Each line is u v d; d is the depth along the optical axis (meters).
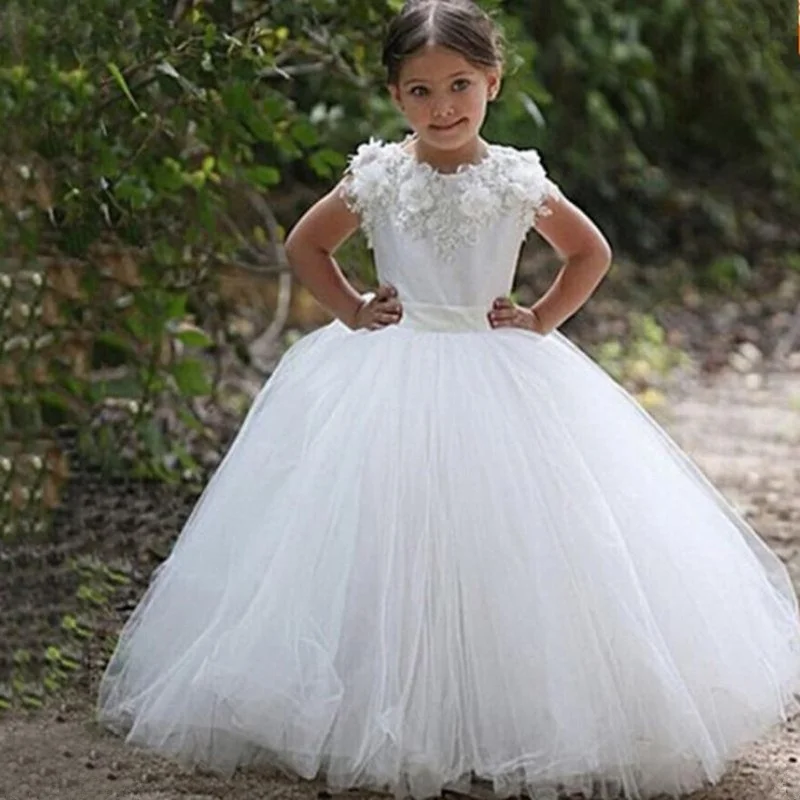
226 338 11.15
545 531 6.16
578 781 6.06
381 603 6.06
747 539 7.09
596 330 16.77
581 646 6.04
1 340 8.76
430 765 5.96
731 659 6.29
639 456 6.55
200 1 8.98
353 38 10.24
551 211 6.62
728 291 18.86
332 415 6.45
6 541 8.70
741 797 6.29
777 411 13.97
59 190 8.88
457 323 6.56
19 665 7.52
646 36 19.75
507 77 10.04
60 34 8.62
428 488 6.19
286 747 6.12
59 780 6.32
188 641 6.53
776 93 20.28
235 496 6.56
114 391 10.02
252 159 11.05
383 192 6.59
